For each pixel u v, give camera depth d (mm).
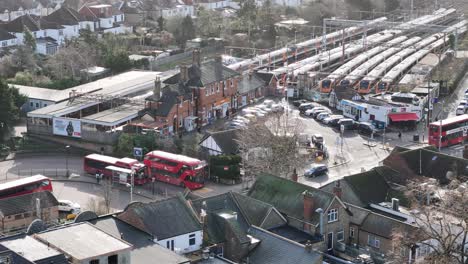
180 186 138250
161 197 133625
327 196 107250
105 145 154750
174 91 166000
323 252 105000
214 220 102250
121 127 157750
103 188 131250
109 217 99438
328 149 161500
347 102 182500
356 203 118562
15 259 81438
